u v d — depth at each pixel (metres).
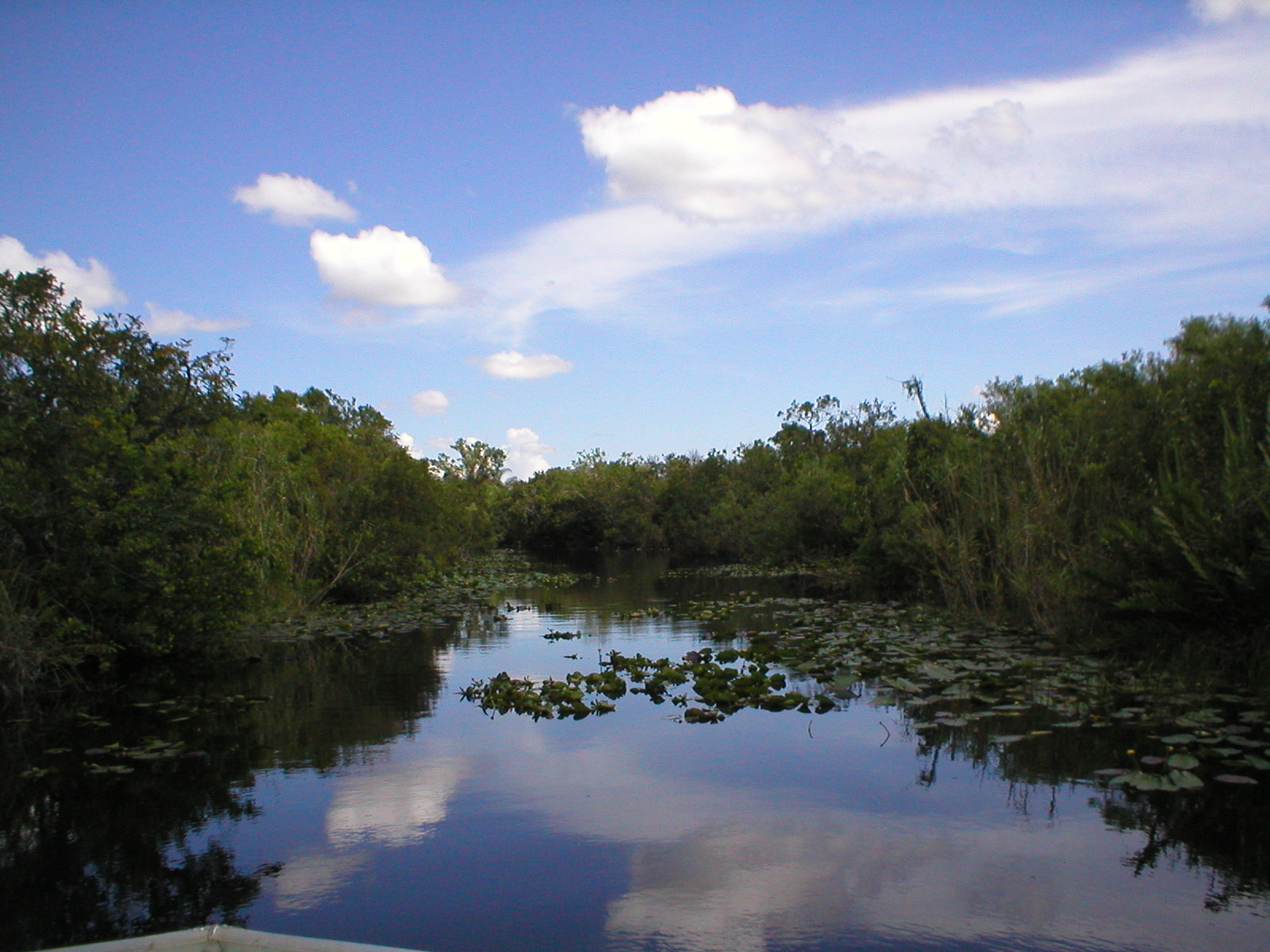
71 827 5.33
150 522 10.05
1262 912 3.95
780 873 4.45
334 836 5.09
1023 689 8.25
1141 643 8.90
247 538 11.09
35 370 9.88
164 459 10.88
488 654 11.57
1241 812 5.08
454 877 4.50
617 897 4.23
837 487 24.88
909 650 10.55
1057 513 10.97
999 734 6.86
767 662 10.33
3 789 6.12
